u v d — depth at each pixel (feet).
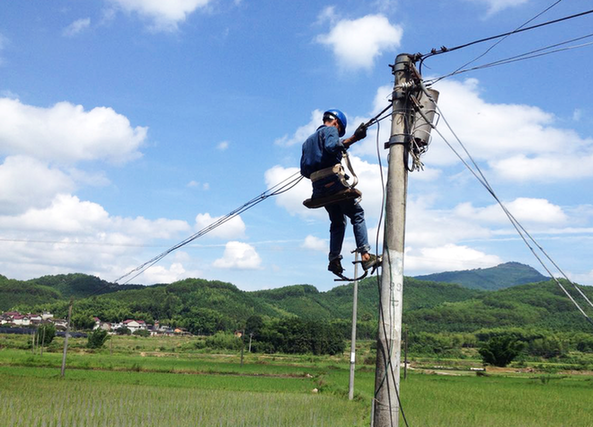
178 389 131.64
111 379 162.61
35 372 182.39
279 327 486.38
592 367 401.08
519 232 24.07
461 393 150.20
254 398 111.65
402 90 24.99
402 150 24.56
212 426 69.82
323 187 21.07
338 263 22.97
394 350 22.56
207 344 519.60
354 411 90.84
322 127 21.40
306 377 220.02
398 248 23.53
